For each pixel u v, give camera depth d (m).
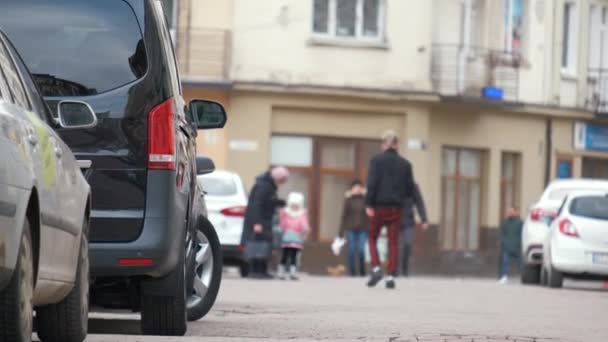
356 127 58.44
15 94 11.85
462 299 29.23
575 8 68.44
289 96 57.19
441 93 59.84
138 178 14.31
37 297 11.55
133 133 14.32
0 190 9.73
